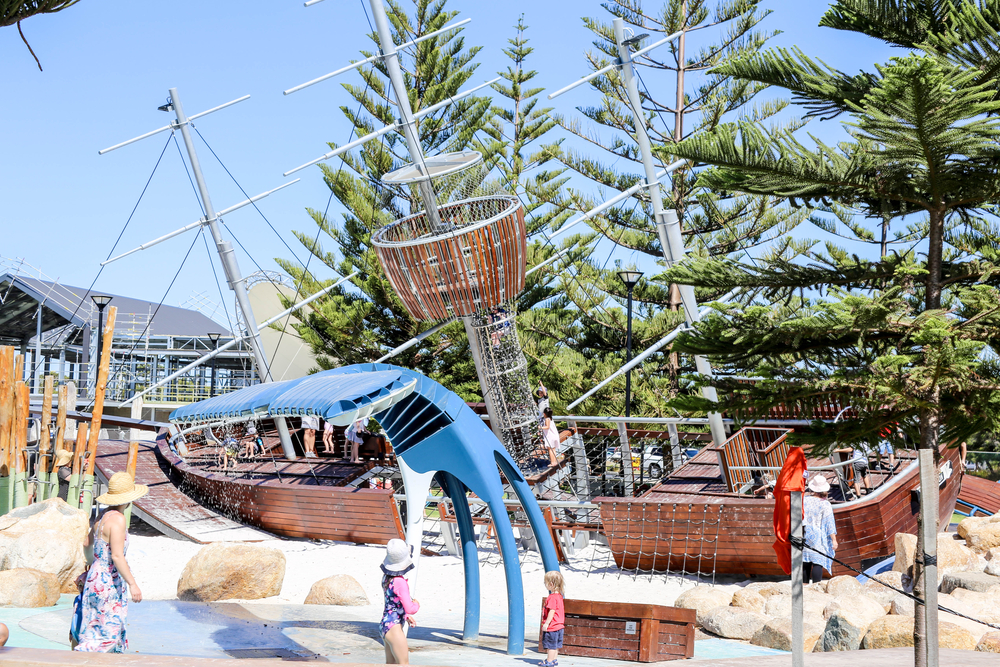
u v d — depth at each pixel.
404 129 14.76
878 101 4.54
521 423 13.63
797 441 5.54
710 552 12.00
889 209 5.55
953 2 5.38
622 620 7.77
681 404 5.70
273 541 14.76
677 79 26.66
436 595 11.50
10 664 4.01
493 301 12.24
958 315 5.27
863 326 5.08
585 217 15.09
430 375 25.53
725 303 5.37
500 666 7.29
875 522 11.88
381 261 12.29
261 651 7.59
